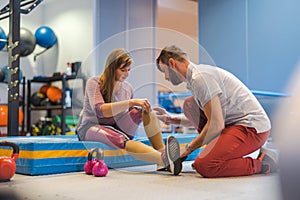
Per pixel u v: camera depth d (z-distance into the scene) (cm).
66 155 220
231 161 198
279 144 46
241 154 201
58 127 572
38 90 652
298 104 45
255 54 516
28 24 655
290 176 44
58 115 621
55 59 643
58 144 217
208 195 148
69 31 617
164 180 189
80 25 597
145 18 642
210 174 196
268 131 206
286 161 45
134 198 142
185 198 142
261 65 510
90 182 183
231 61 542
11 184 177
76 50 603
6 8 397
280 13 493
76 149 225
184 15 812
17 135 353
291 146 44
